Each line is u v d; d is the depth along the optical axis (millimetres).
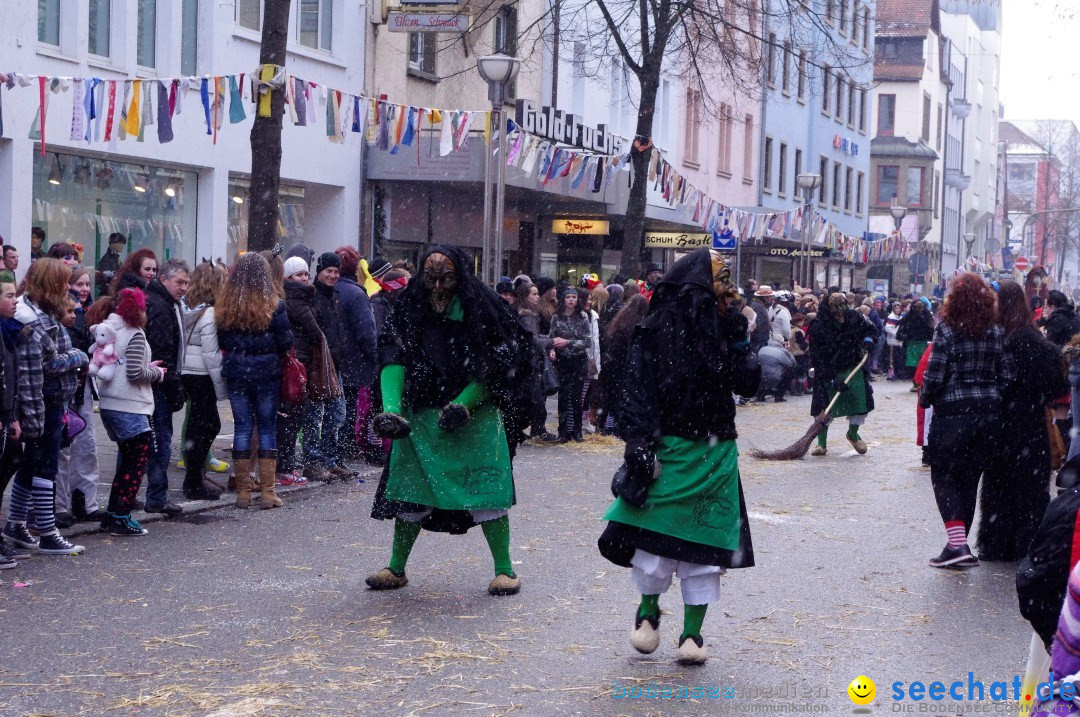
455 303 7172
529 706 5332
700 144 37438
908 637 6617
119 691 5438
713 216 23078
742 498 5973
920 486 12398
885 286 53312
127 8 17172
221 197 19234
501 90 15383
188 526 9125
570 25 27781
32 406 7531
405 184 23234
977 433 8344
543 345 14695
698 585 5922
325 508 9984
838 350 14727
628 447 5727
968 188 96438
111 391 8547
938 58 79188
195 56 18672
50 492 8016
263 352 9773
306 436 11211
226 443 12922
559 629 6562
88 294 9633
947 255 88250
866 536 9523
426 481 7160
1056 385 8375
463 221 25297
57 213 16359
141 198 17891
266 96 12234
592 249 31031
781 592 7562
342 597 7160
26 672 5680
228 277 9766
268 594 7191
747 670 5941
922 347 28828
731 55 22656
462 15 19984
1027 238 109000
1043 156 101625
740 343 5883
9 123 15312
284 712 5199
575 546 8758
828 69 25391
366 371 11773
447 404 7121
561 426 15227
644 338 5797
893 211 41219
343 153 21656
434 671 5801
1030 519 8508
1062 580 3756
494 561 7660
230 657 5961
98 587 7266
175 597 7086
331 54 21312
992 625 6918
